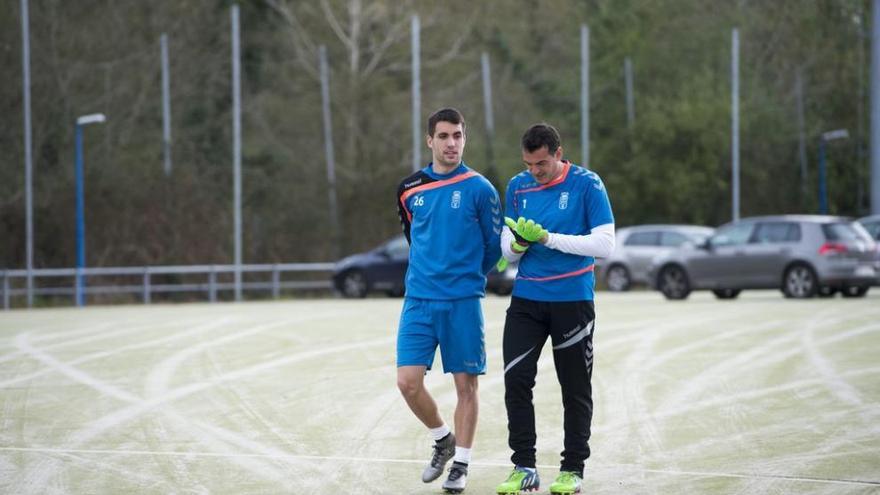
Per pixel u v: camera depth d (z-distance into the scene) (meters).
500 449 14.73
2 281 62.09
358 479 13.05
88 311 44.00
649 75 94.75
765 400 18.30
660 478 12.87
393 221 75.75
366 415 17.34
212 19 82.81
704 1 96.50
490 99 86.38
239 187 62.41
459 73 90.69
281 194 77.94
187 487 12.66
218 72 83.56
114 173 69.06
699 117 86.94
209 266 61.31
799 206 91.81
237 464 13.88
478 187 12.45
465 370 12.49
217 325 33.44
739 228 45.22
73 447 14.99
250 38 85.44
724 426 16.09
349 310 41.00
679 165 87.81
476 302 12.52
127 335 30.39
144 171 69.88
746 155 89.81
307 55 84.69
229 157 83.25
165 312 41.62
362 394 19.33
